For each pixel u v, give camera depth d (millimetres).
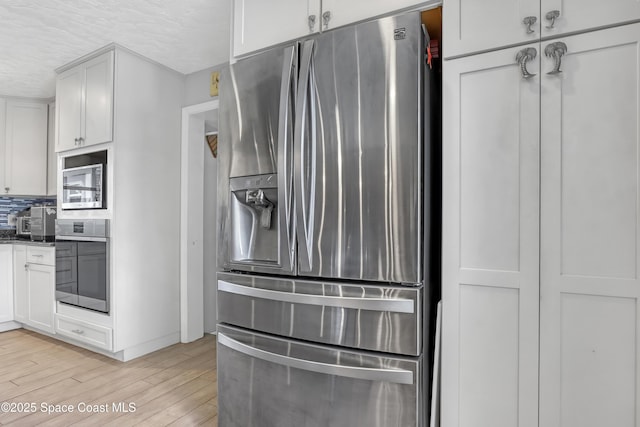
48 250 3068
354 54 1362
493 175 1256
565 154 1152
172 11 2117
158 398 2129
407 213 1279
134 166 2740
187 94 3135
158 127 2928
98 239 2648
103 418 1903
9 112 3578
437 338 1355
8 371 2484
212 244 3500
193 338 3162
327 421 1395
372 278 1333
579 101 1133
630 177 1073
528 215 1202
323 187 1412
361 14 1487
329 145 1403
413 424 1264
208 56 2756
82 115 2791
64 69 2924
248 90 1605
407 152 1278
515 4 1225
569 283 1144
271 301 1525
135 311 2734
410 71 1274
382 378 1276
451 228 1322
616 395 1092
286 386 1486
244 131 1619
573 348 1142
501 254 1243
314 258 1427
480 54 1275
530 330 1198
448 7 1328
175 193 3078
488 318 1264
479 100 1279
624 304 1082
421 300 1300
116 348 2600
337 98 1392
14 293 3375
